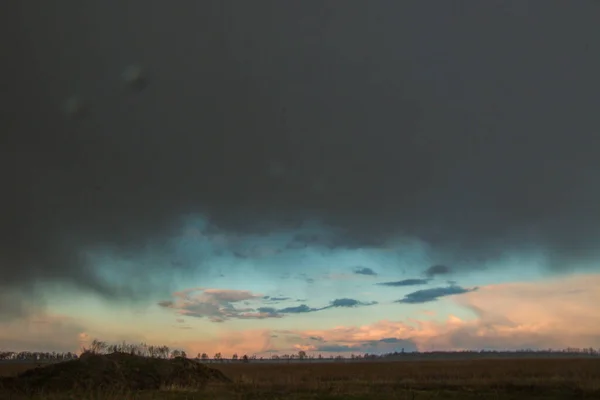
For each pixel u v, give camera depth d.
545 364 88.62
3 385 34.41
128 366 41.59
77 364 40.06
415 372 64.25
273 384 37.88
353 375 56.75
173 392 32.34
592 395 28.33
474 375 47.16
